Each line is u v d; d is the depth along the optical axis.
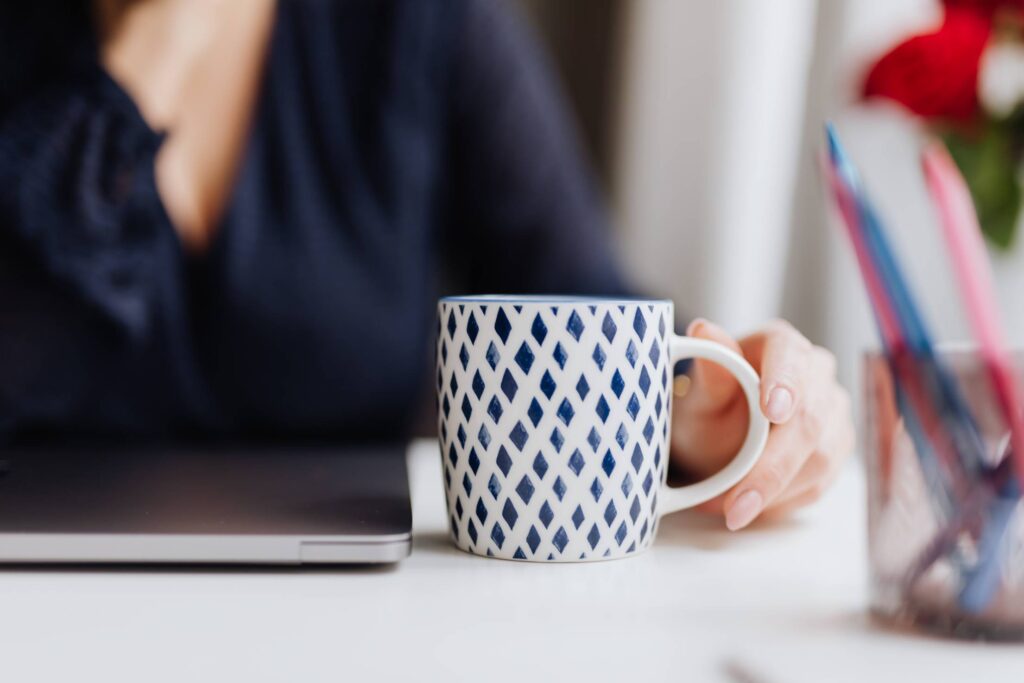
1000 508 0.32
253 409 0.92
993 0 0.86
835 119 1.27
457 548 0.45
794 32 1.24
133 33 0.93
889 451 0.34
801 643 0.33
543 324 0.41
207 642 0.32
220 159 0.95
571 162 1.06
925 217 1.22
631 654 0.32
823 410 0.48
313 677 0.29
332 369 0.92
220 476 0.52
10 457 0.58
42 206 0.82
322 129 0.95
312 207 0.93
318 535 0.40
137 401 0.88
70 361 0.85
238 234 0.90
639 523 0.44
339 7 0.97
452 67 1.02
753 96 1.23
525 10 1.41
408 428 0.97
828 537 0.49
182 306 0.89
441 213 1.05
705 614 0.36
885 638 0.34
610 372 0.41
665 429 0.44
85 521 0.41
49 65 0.86
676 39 1.25
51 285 0.83
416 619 0.35
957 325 1.20
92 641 0.32
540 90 1.06
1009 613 0.33
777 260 1.28
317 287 0.91
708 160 1.24
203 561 0.40
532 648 0.32
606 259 1.01
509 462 0.42
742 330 1.25
